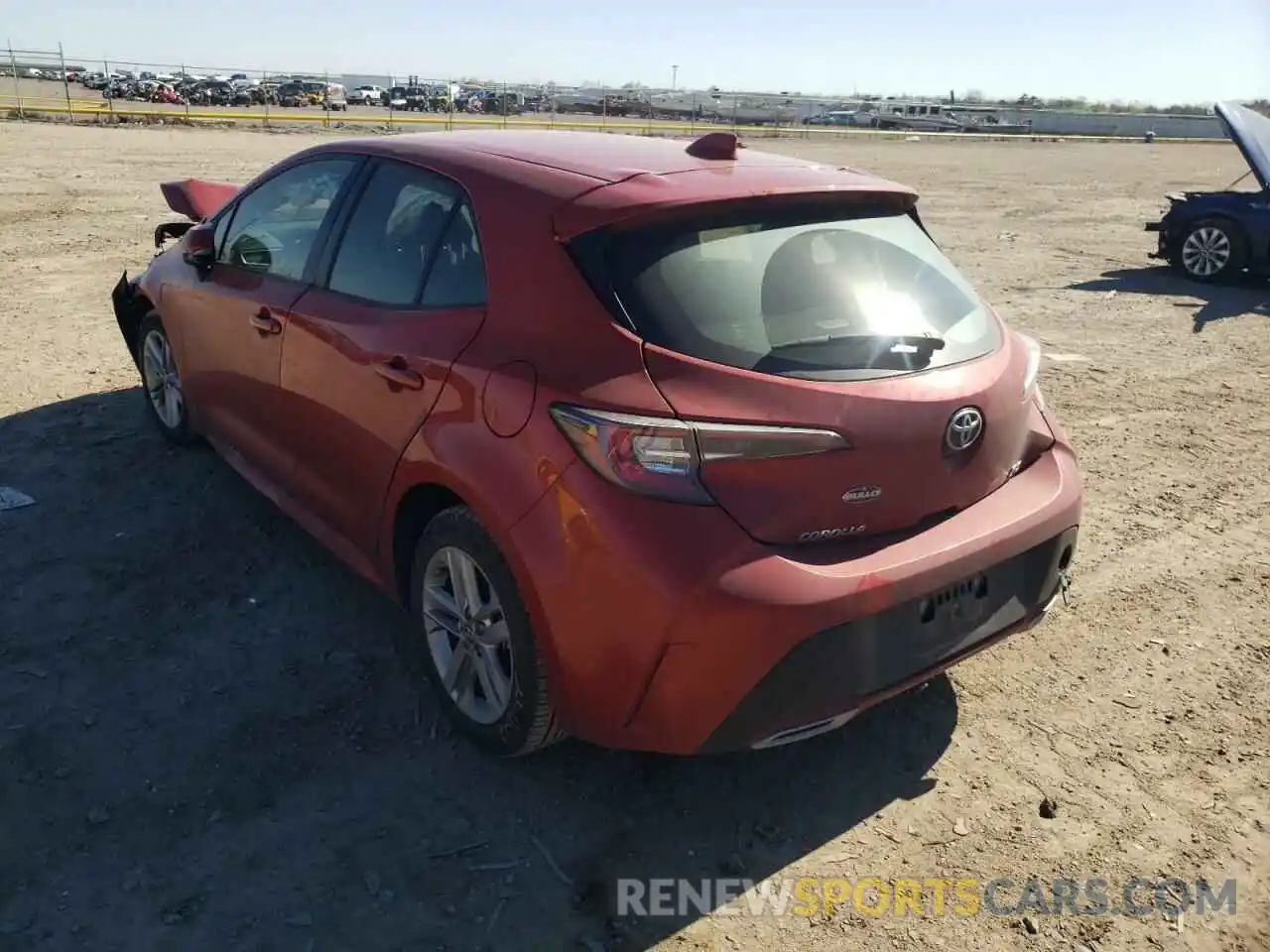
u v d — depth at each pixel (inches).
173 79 1850.4
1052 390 290.0
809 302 113.2
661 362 104.9
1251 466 235.9
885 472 108.4
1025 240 589.3
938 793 126.0
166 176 679.7
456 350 121.2
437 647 131.7
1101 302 418.0
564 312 112.0
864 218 127.6
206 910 104.3
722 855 115.3
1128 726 139.9
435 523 125.4
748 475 102.6
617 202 112.9
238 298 169.5
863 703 109.9
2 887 105.7
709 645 101.6
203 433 197.2
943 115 2731.3
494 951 101.6
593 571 104.3
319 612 158.6
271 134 1227.9
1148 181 1034.1
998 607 120.4
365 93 2311.8
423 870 111.0
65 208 530.3
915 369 113.1
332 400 142.9
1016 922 107.6
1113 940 105.7
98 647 147.4
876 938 105.1
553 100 2193.7
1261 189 463.8
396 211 141.9
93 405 240.4
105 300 341.4
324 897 106.7
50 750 126.0
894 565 107.9
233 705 136.2
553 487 107.0
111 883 107.0
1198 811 124.3
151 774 122.9
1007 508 121.0
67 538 177.0
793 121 2413.9
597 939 103.5
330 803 119.7
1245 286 466.0
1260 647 160.4
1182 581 180.7
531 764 128.1
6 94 1625.2
